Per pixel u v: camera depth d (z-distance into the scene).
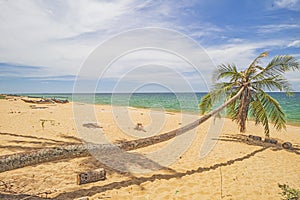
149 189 5.40
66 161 7.13
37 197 4.75
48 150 4.55
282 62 9.78
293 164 7.70
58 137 10.30
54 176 5.93
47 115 17.22
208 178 6.21
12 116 15.79
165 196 5.07
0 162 3.93
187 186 5.64
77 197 4.85
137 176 6.21
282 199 5.01
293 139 12.42
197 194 5.21
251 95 10.90
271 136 13.24
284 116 10.19
